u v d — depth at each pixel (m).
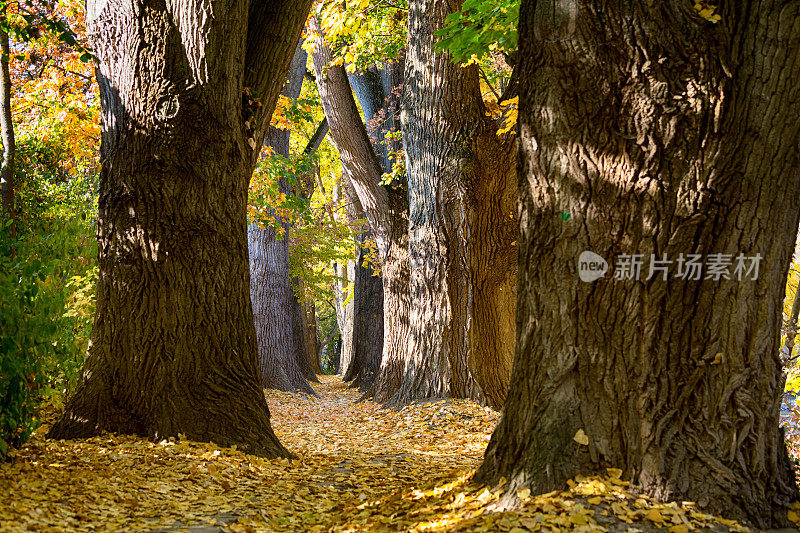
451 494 4.09
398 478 5.77
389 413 10.66
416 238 11.07
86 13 6.57
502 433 4.01
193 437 5.99
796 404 8.16
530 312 3.88
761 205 3.44
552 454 3.63
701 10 3.47
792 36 3.38
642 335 3.54
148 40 6.21
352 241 21.61
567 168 3.71
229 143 6.53
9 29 7.47
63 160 11.70
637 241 3.54
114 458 5.30
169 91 6.20
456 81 10.46
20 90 11.38
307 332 29.12
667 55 3.48
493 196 10.66
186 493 4.68
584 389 3.65
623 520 3.20
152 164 6.21
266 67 7.22
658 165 3.50
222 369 6.36
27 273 5.09
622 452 3.54
